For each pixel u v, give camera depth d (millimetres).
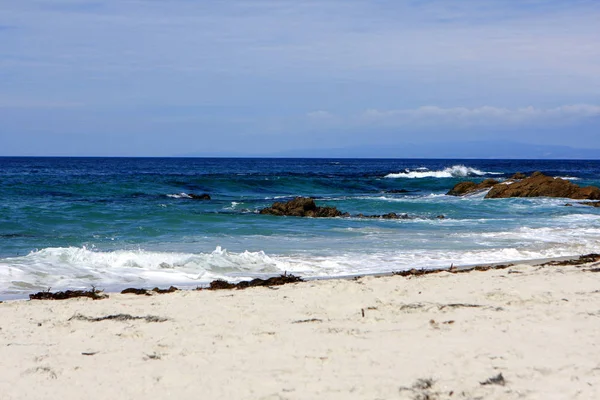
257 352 6719
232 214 26234
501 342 6992
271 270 13688
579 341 7020
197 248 16672
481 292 9922
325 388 5609
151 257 14062
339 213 26688
